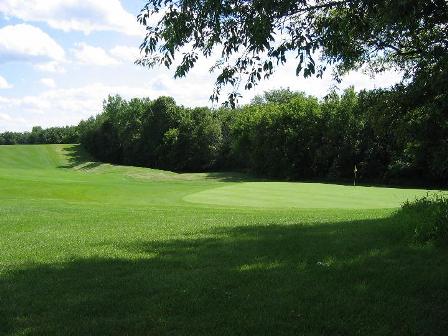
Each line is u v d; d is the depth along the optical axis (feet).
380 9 19.02
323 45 19.29
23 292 19.02
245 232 32.89
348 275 20.77
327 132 178.60
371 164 166.71
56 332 14.92
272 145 195.00
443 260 23.07
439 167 53.21
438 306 17.01
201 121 240.94
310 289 18.97
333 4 18.78
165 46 19.35
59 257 25.62
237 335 14.73
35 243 30.58
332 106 179.32
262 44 17.48
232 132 216.74
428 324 15.40
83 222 42.09
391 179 159.43
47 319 16.02
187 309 16.85
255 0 17.12
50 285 19.99
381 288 19.06
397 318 15.94
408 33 29.25
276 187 94.94
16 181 96.43
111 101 291.17
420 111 44.19
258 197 77.77
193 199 75.66
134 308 17.03
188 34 18.97
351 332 14.87
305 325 15.40
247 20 18.01
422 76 35.70
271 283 19.85
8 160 265.75
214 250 26.61
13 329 15.19
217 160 239.30
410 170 150.30
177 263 23.65
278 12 17.19
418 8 18.93
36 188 88.79
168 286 19.52
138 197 81.41
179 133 245.45
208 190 89.15
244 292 18.66
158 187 100.32
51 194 84.23
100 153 290.15
